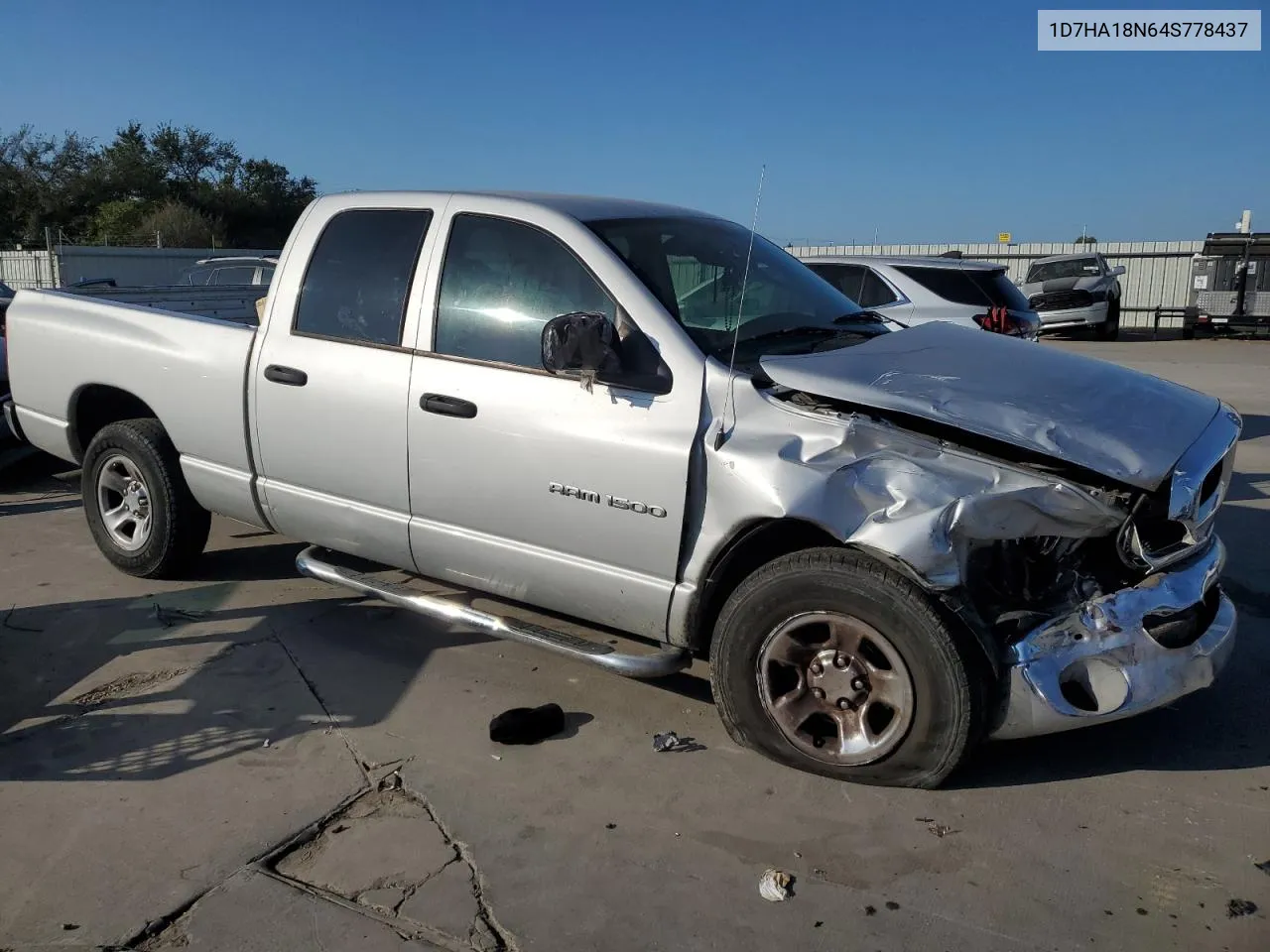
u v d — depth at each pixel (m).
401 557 4.47
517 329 4.02
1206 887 2.99
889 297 9.55
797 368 3.60
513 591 4.18
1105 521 3.32
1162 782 3.55
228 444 4.86
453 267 4.23
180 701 4.16
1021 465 3.33
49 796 3.48
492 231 4.19
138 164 52.06
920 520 3.24
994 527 3.27
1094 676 3.36
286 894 2.98
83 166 51.78
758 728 3.64
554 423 3.83
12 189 49.69
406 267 4.34
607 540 3.80
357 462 4.40
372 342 4.37
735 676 3.64
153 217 46.28
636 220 4.27
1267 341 23.66
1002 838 3.23
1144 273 29.23
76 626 4.91
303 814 3.38
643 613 3.82
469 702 4.17
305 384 4.50
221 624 4.93
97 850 3.19
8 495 7.47
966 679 3.27
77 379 5.45
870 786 3.51
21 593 5.33
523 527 4.00
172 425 5.07
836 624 3.43
